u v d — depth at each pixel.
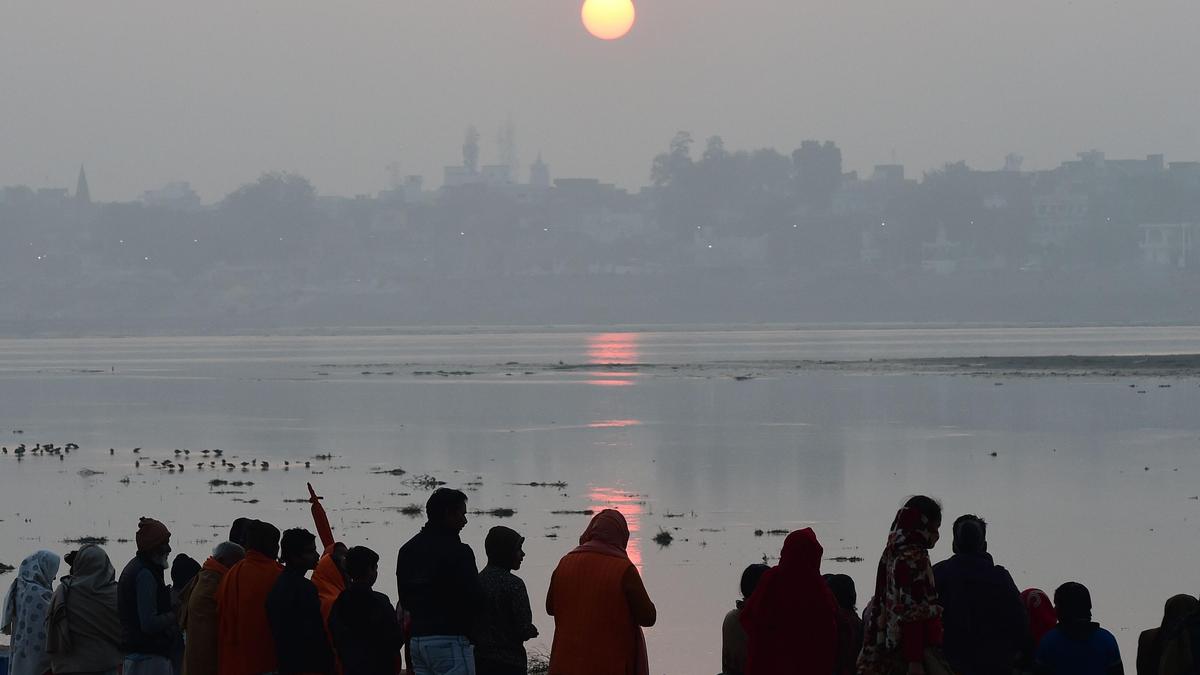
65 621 22.12
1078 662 19.66
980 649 18.61
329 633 20.25
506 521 77.19
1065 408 154.38
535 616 50.47
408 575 19.41
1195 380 192.00
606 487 93.81
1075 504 83.50
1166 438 122.88
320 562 22.22
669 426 141.50
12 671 22.69
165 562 21.97
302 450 121.44
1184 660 18.84
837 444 122.25
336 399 183.75
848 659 20.59
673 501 86.44
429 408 166.88
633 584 19.12
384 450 120.81
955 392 180.12
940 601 18.84
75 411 170.88
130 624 21.30
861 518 78.31
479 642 19.94
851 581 21.69
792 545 18.84
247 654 20.19
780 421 145.75
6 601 23.50
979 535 19.30
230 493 91.38
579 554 19.47
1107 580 58.59
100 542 71.62
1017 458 109.56
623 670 19.00
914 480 96.44
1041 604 21.50
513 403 172.75
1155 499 85.56
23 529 76.31
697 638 47.03
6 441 133.38
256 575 20.36
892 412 153.75
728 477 99.25
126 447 126.00
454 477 100.25
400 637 19.92
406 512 80.62
